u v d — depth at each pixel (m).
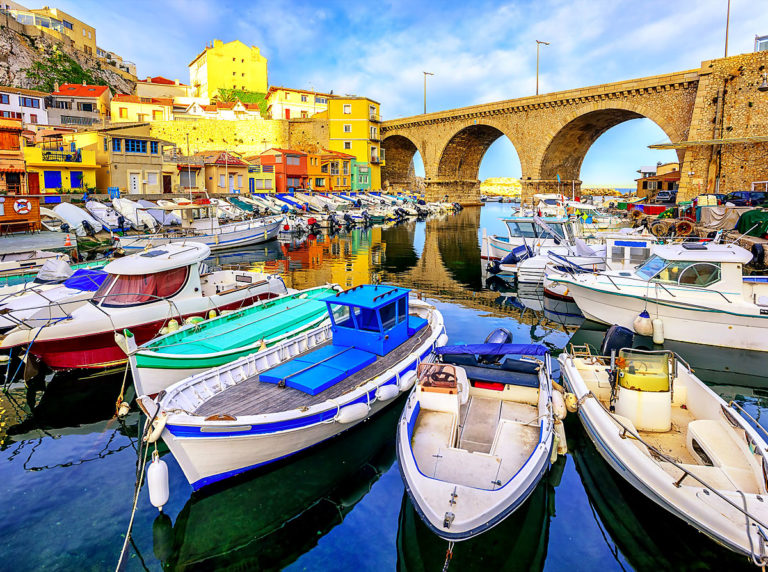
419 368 7.78
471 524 5.21
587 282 14.33
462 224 51.56
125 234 29.16
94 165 37.53
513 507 5.65
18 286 14.80
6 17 72.12
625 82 46.12
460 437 7.23
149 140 40.00
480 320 15.41
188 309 12.26
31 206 25.58
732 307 12.02
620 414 7.63
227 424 6.57
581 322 15.20
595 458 7.78
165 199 38.47
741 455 6.29
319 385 7.88
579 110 51.00
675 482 5.81
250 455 7.06
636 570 5.64
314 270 24.67
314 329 10.55
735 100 34.47
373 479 7.51
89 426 9.10
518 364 8.60
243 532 6.38
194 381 7.90
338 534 6.33
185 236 28.64
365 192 63.84
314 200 50.88
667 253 13.21
